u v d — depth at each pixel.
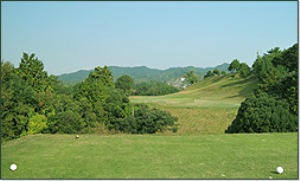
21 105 29.12
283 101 25.19
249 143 17.08
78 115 32.94
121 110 39.16
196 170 12.41
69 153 14.90
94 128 37.03
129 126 36.03
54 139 17.94
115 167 12.76
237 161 13.65
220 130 39.56
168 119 36.44
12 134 28.30
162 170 12.39
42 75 38.06
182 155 14.56
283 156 14.46
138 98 81.75
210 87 95.75
